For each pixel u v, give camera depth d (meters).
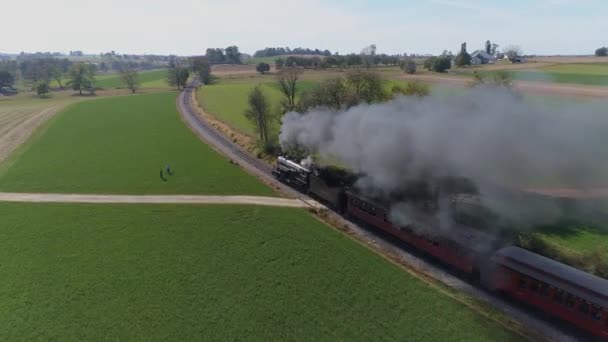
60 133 88.81
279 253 35.53
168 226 41.34
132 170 61.16
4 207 46.41
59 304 28.73
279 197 49.88
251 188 53.16
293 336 25.34
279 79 101.38
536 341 24.45
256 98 74.00
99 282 31.34
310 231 39.91
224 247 36.75
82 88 198.88
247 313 27.59
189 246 37.00
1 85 198.38
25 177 57.59
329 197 45.09
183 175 58.88
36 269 33.22
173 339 25.28
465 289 29.92
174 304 28.64
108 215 44.19
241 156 70.62
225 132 91.00
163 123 101.50
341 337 25.19
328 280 31.34
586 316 23.56
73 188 53.03
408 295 29.31
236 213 44.59
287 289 30.23
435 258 34.34
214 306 28.39
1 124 100.25
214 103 127.38
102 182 55.44
